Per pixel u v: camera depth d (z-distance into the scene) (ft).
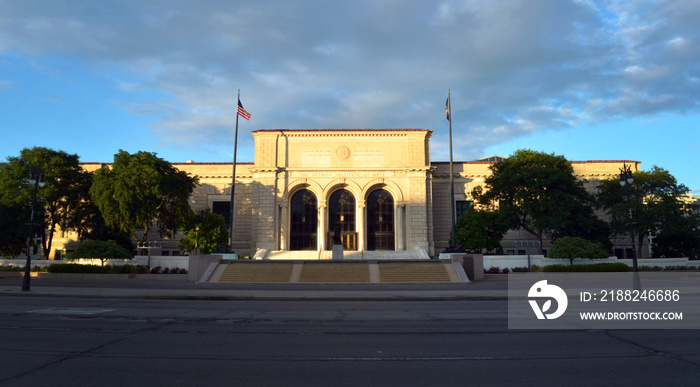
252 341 37.35
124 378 26.43
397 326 45.47
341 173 190.70
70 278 128.36
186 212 169.89
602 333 40.98
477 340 37.86
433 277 115.85
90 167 212.43
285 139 193.47
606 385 25.25
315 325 46.09
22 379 26.18
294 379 26.27
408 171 189.37
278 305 67.10
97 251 133.90
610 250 171.42
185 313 55.93
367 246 190.39
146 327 44.55
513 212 161.68
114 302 70.59
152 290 89.66
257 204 188.44
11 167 155.02
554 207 157.58
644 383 25.62
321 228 187.32
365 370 28.19
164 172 165.07
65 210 167.12
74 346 35.19
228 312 57.26
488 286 103.50
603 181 185.06
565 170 169.68
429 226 187.52
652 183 169.78
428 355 32.32
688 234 162.50
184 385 25.13
